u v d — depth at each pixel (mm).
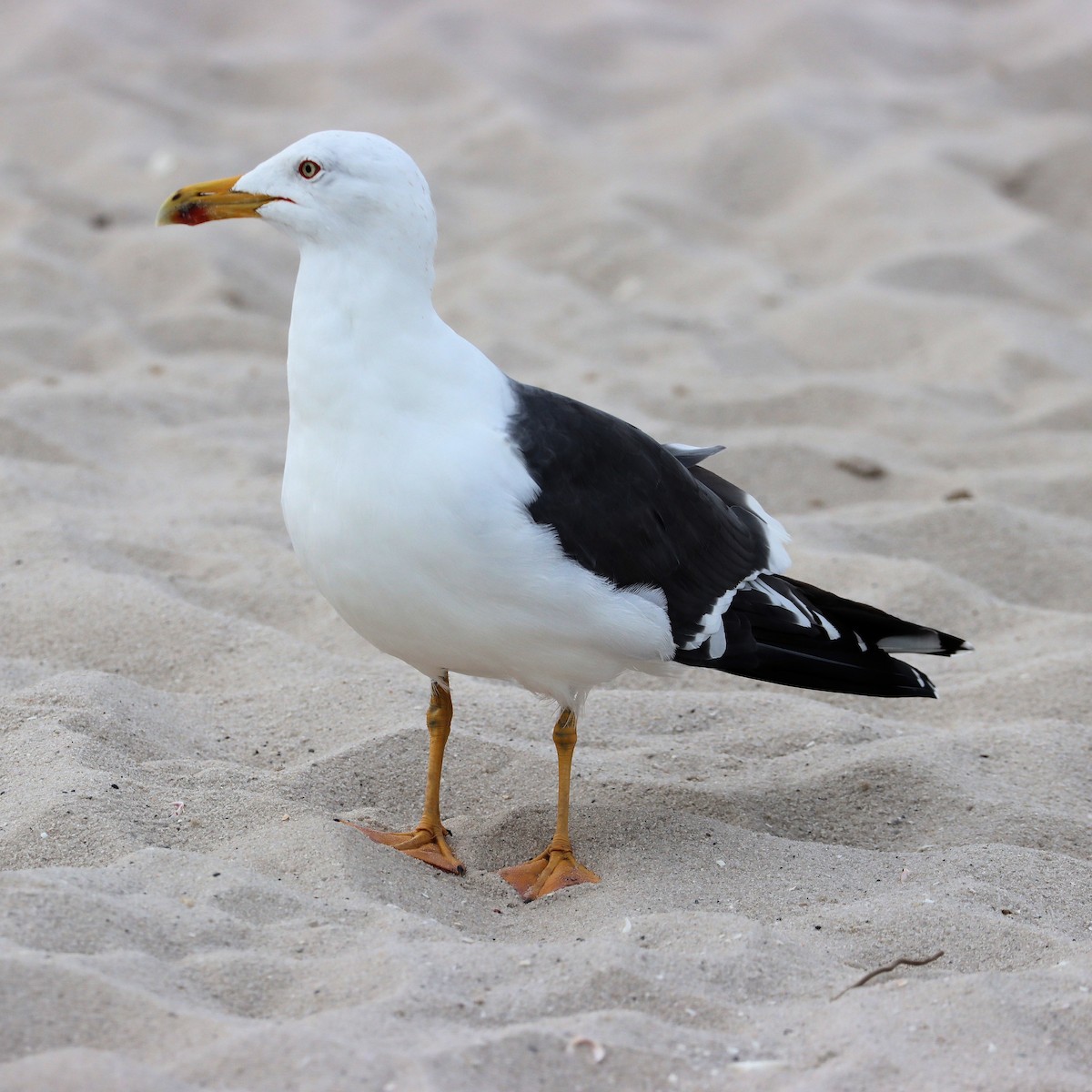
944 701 9109
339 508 6359
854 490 12789
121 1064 4508
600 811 7430
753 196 21031
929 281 17703
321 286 6480
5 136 21688
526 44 26531
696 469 7941
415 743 7852
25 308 15898
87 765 7074
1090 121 24188
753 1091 4820
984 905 6434
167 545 10625
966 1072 4938
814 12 26922
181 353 15539
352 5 28375
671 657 6902
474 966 5465
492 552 6266
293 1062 4621
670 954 5668
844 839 7430
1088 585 10984
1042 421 14227
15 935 5234
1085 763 8102
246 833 6680
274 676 8664
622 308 17000
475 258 18578
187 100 23938
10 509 10859
